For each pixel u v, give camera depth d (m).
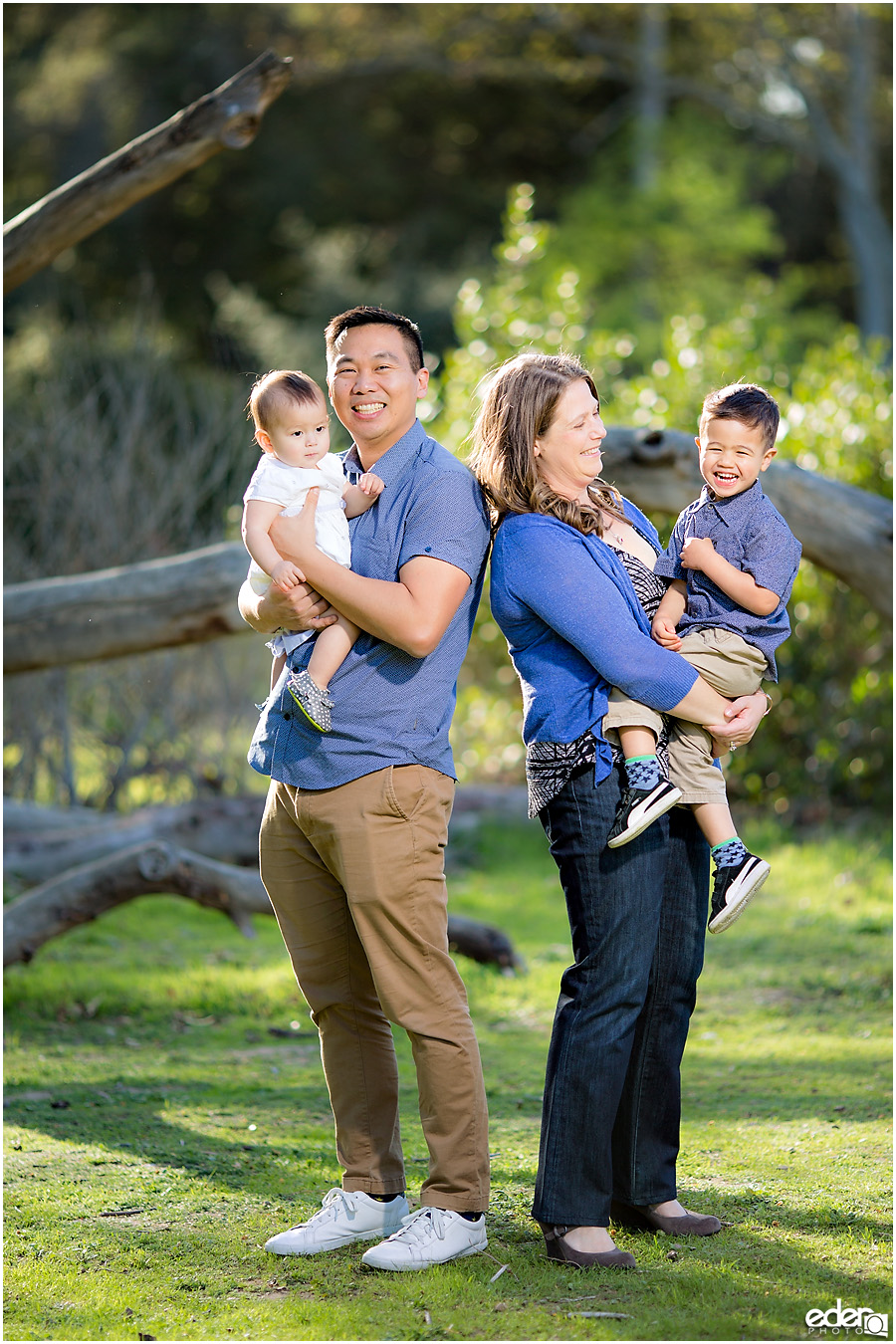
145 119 37.44
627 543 5.05
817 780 13.77
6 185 37.47
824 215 41.00
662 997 4.96
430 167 39.16
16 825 12.13
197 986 9.17
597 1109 4.63
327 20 33.28
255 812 11.75
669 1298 4.40
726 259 33.38
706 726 4.69
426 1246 4.66
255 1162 5.92
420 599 4.57
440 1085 4.70
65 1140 6.22
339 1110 5.03
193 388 16.61
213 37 36.06
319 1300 4.48
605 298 32.56
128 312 29.39
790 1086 6.97
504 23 33.53
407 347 4.82
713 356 14.81
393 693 4.68
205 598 9.66
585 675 4.70
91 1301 4.51
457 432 14.96
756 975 9.41
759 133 39.16
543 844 13.79
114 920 11.35
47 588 9.84
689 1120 6.42
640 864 4.66
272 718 4.86
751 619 4.92
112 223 35.56
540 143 39.09
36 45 37.84
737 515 5.02
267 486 4.71
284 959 10.08
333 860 4.71
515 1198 5.37
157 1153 6.04
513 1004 8.80
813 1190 5.41
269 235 36.81
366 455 4.94
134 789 15.21
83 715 14.26
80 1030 8.38
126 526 14.41
